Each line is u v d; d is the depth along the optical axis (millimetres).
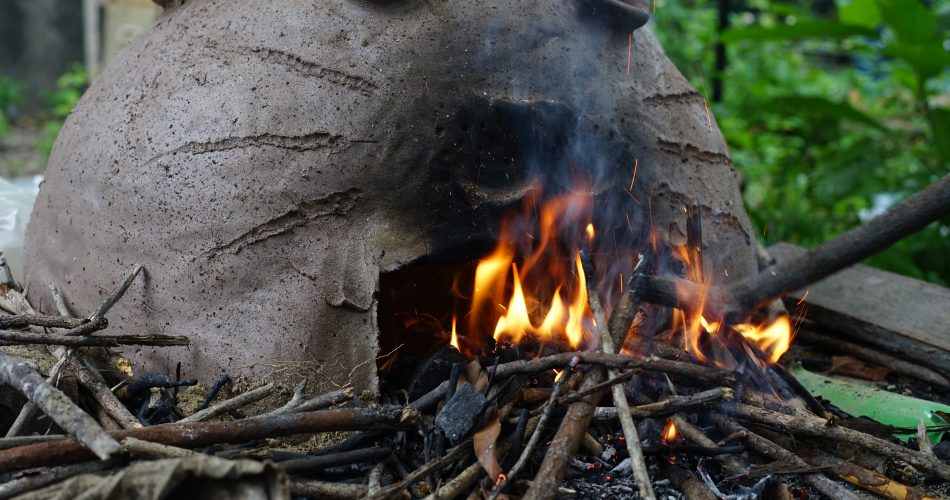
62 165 2764
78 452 1890
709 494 2133
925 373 3000
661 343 2621
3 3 9453
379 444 2250
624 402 2102
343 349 2355
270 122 2379
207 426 1985
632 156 2617
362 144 2381
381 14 2471
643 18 2656
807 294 3381
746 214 3051
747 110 5172
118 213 2516
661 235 2674
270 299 2355
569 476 2250
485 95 2436
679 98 2850
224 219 2369
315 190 2363
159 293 2453
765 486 2146
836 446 2354
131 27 6809
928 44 4246
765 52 7762
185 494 1762
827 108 4633
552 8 2602
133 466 1711
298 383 2330
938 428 2533
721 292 2465
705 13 7902
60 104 9195
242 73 2443
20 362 2080
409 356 2607
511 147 2447
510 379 2256
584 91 2557
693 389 2486
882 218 2199
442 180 2410
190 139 2418
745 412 2381
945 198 2115
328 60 2414
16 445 1932
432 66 2432
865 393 2859
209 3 2670
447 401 2158
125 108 2590
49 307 2783
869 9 4758
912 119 6836
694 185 2785
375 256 2377
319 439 2301
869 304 3271
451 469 2127
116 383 2479
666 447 2248
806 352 3285
